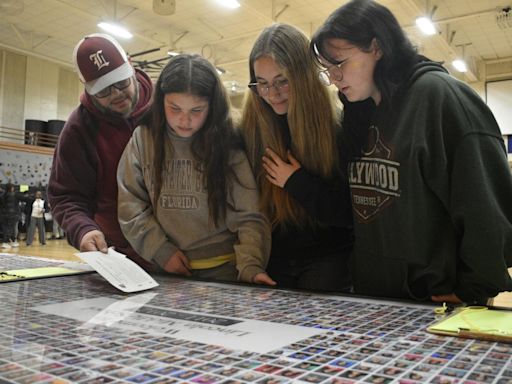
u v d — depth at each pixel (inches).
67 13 313.0
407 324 24.6
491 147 32.4
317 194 43.8
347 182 44.7
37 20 326.3
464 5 265.6
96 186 56.6
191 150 46.9
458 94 34.0
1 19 323.9
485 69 363.9
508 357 18.8
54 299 32.3
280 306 29.8
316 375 16.7
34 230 313.6
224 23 305.9
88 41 53.4
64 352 19.4
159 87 46.1
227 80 397.1
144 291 35.8
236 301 31.6
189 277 43.8
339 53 35.4
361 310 28.4
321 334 22.5
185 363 18.1
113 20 277.0
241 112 48.6
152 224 47.3
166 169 47.3
